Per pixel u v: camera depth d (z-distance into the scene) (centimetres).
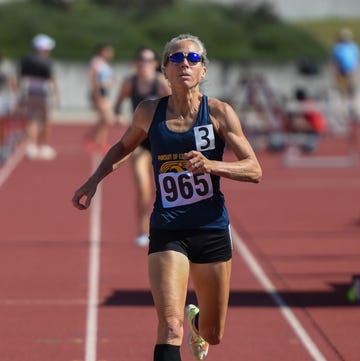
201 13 11638
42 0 11494
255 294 2409
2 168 5172
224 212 1512
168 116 1494
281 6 13275
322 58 11250
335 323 2136
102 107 5531
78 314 2203
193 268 1509
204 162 1416
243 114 5988
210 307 1522
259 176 1465
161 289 1437
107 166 1562
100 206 3875
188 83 1463
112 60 10712
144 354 1888
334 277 2611
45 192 4278
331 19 13362
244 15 11875
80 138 7094
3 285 2492
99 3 11844
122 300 2338
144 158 2942
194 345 1641
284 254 2941
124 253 2931
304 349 1936
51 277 2591
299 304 2311
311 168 5362
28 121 5544
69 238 3186
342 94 6950
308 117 5850
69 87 10562
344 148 6450
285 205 3997
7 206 3888
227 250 1507
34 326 2095
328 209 3894
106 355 1880
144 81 2819
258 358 1870
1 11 11162
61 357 1867
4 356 1870
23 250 2981
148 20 11500
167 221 1487
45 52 5478
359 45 12588
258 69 11081
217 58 11062
